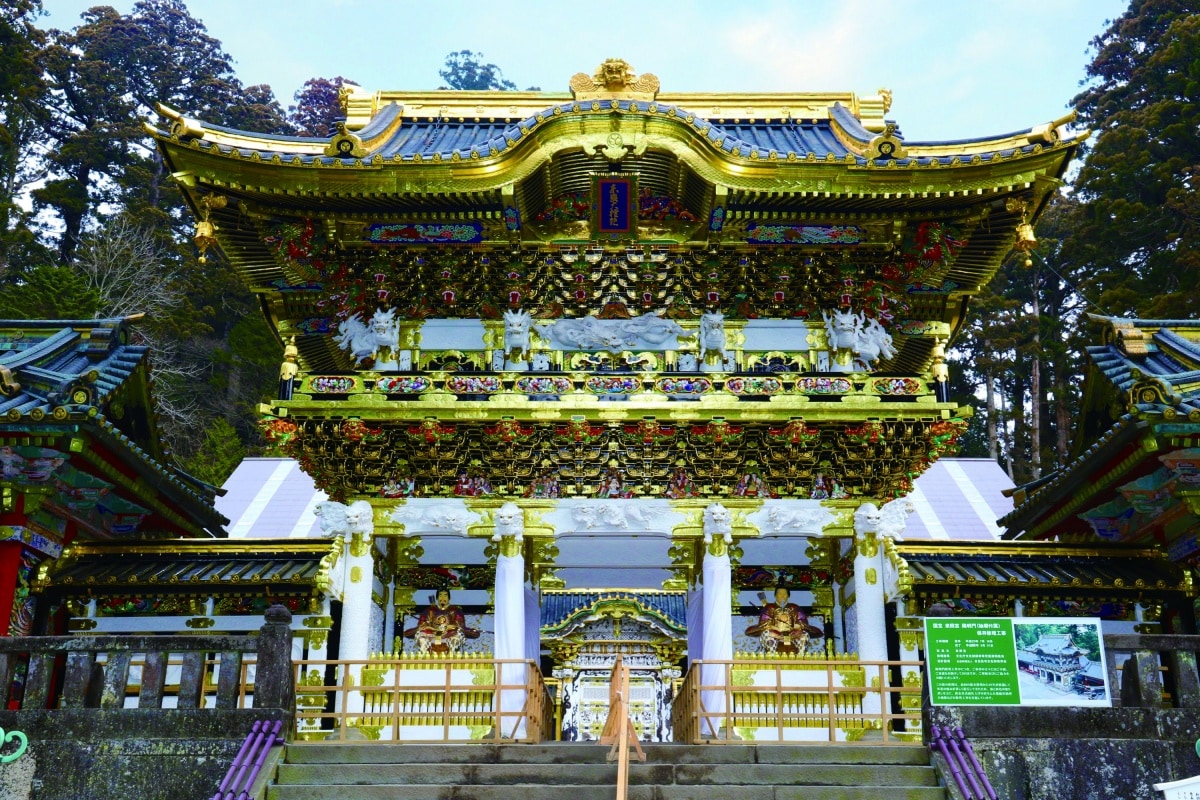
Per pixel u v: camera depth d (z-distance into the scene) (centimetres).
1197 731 1349
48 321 2116
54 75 6794
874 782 1314
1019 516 2448
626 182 1956
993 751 1329
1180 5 6131
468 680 1864
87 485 1975
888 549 1952
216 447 5144
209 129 1959
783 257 2048
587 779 1317
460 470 1988
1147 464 1877
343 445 1923
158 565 2069
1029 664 1377
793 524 1955
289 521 3123
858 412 1903
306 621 1900
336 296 2102
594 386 1944
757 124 2464
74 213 6438
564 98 2478
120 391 2078
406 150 2239
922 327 2244
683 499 1966
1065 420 6134
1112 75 6431
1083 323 5909
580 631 3095
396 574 2122
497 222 1997
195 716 1352
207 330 6456
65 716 1349
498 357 2073
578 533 1953
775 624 2080
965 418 1934
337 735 1781
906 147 2081
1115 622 2056
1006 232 2117
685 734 1827
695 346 2072
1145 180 5188
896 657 1925
